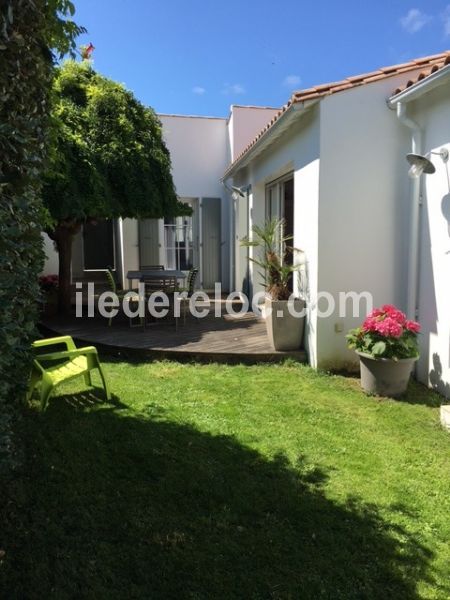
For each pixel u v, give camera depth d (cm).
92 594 189
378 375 440
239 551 218
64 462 297
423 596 194
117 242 1215
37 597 187
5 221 194
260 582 199
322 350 521
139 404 411
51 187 627
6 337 202
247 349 570
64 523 234
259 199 859
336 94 487
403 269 516
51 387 372
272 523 240
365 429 367
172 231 1162
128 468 293
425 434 359
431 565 213
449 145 423
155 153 765
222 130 1152
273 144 700
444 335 441
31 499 254
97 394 434
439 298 448
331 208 500
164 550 217
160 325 733
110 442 330
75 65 764
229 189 1072
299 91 482
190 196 1149
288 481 283
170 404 413
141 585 195
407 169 504
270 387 466
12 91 208
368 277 515
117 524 235
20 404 307
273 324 559
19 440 298
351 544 225
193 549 218
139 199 722
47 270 1123
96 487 269
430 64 500
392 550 222
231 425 369
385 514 251
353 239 508
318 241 503
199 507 253
